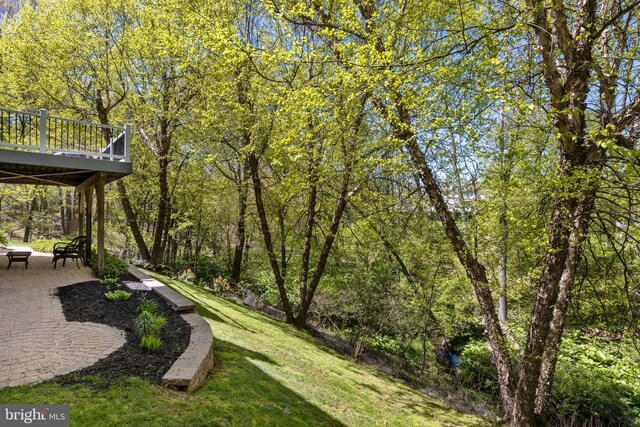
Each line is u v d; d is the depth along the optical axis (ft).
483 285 21.09
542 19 14.16
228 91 28.96
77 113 39.93
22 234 73.41
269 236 33.55
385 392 21.62
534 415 20.02
